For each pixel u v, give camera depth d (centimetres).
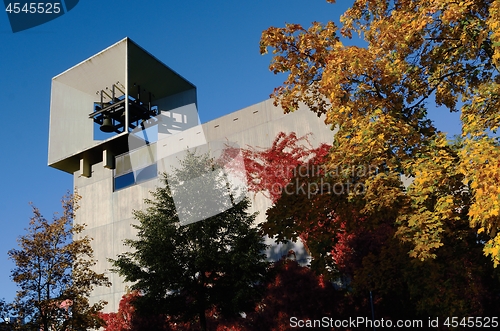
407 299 1484
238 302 1540
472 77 1009
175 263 1573
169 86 3200
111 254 2550
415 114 1004
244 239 1636
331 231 968
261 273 1628
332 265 1041
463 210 888
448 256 947
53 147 3059
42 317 1664
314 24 1005
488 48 924
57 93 3188
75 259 1797
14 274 1677
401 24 915
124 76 3058
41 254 1717
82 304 1759
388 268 1078
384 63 907
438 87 1045
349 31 1065
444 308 974
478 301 1271
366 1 1041
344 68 896
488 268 989
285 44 1002
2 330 1609
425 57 998
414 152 880
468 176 733
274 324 1636
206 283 1622
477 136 791
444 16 841
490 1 885
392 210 841
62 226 1817
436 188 803
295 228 928
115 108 3009
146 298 1595
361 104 912
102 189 2728
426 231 784
